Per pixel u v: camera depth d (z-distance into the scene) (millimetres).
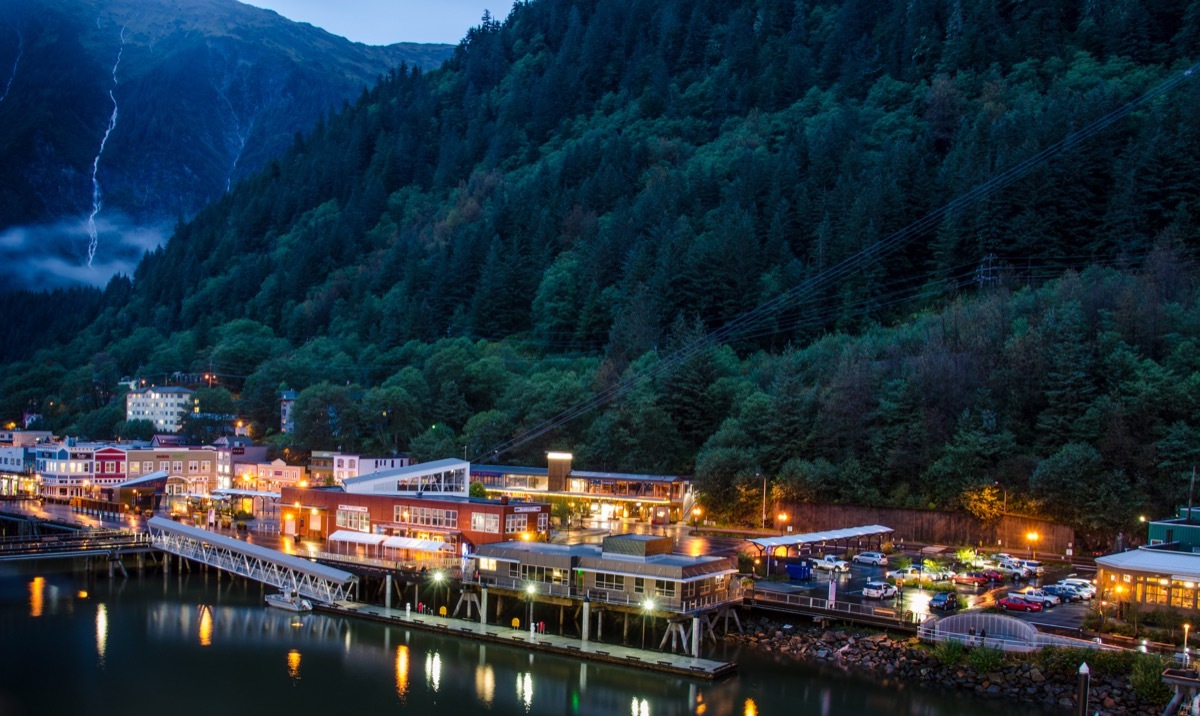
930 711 79625
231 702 83750
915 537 144375
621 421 190000
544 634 100688
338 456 188375
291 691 86500
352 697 84938
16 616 112250
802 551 131375
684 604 92750
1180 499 126625
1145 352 154875
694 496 168875
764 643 96812
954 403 158875
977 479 141625
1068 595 103562
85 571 136500
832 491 154000
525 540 124438
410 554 122750
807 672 89250
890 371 174875
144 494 183000
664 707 81812
